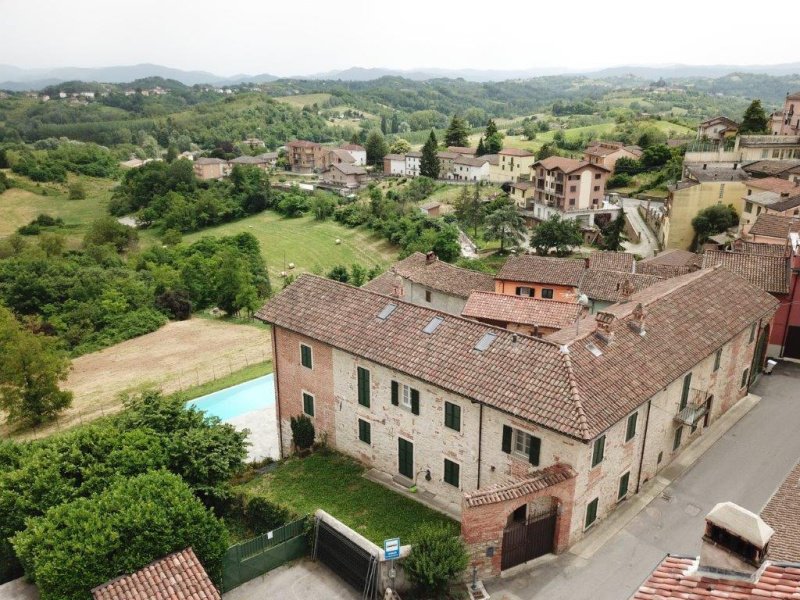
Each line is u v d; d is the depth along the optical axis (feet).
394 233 393.09
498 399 92.27
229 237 381.40
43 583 78.02
